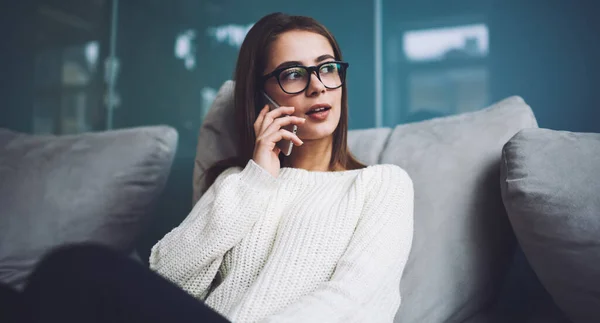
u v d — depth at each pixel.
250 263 1.19
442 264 1.30
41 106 2.88
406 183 1.24
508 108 1.50
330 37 1.41
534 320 1.30
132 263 0.74
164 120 2.69
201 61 2.66
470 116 1.55
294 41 1.36
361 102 2.39
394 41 2.37
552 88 2.11
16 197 1.71
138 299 0.71
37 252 1.65
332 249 1.12
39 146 1.87
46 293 0.70
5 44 2.95
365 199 1.20
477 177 1.38
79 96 2.84
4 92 2.91
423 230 1.36
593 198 1.10
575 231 1.09
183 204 2.47
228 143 1.63
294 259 1.11
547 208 1.13
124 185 1.75
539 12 2.15
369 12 2.42
